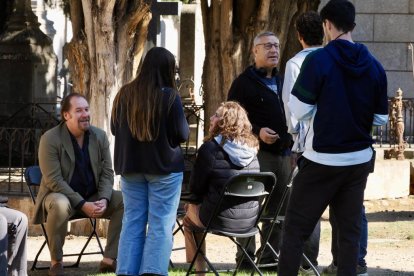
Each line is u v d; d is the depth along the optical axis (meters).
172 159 9.15
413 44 24.52
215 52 14.45
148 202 9.30
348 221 8.23
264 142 10.25
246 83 10.39
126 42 13.28
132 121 9.08
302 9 14.64
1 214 8.91
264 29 14.19
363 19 24.64
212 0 14.47
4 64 19.36
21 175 14.31
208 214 9.30
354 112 8.06
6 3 19.94
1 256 8.76
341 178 8.10
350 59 8.05
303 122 9.14
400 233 14.19
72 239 13.38
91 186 10.74
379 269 11.08
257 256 10.39
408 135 22.95
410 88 24.53
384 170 18.73
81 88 13.31
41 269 10.98
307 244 10.30
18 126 18.22
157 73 9.19
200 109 17.81
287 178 10.43
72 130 10.66
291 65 9.29
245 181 9.15
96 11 13.01
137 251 9.25
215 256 12.01
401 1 24.47
